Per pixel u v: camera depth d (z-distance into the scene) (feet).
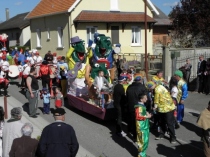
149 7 96.22
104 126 37.47
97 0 88.84
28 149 19.16
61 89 52.75
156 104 30.71
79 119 40.47
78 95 43.93
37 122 38.70
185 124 37.63
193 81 60.95
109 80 44.39
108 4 90.58
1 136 23.45
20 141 19.35
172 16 94.84
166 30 119.65
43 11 100.32
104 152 29.25
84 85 45.11
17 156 18.99
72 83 45.29
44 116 41.75
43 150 18.76
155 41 117.29
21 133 20.27
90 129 36.29
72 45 46.50
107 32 89.97
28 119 40.01
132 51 94.02
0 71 50.62
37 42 107.34
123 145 31.07
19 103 48.96
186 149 29.71
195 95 54.03
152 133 34.42
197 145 30.73
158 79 35.27
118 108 33.04
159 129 32.53
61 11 87.76
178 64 61.87
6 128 21.47
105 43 44.78
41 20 102.73
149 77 65.72
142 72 39.68
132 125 31.01
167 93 30.48
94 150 29.73
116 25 91.35
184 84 35.60
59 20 91.86
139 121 26.50
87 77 41.91
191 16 91.97
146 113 26.73
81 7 87.10
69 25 86.43
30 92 40.27
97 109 37.76
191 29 90.27
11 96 54.24
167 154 28.50
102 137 33.47
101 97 37.19
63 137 18.81
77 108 43.29
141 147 26.63
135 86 30.60
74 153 19.10
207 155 23.61
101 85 38.32
